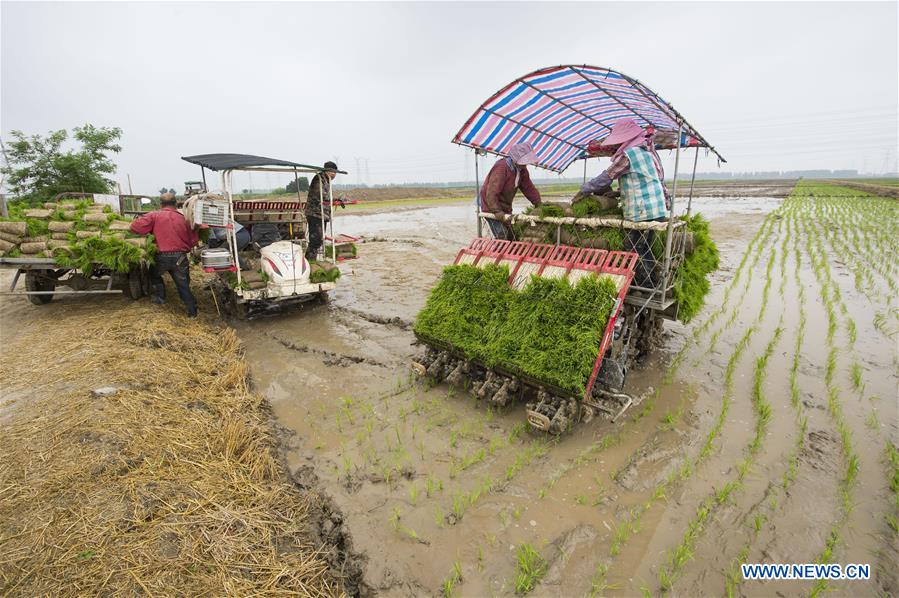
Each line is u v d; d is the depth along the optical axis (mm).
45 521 3098
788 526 3371
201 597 2699
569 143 7668
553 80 4973
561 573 3039
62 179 17703
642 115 6199
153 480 3586
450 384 5578
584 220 5184
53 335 6480
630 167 4922
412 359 5879
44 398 4633
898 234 16281
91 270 7395
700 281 6016
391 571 3076
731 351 6508
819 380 5527
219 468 3885
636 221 5023
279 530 3365
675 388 5480
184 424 4438
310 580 2967
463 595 2902
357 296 9867
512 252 5566
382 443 4488
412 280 11359
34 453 3746
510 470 4008
